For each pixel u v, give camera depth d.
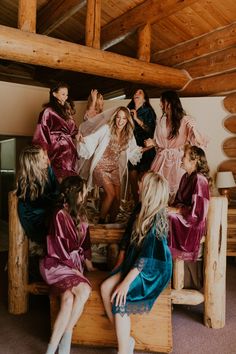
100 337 2.50
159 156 3.99
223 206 2.80
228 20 4.81
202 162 2.83
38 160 2.87
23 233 3.01
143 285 2.26
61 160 3.75
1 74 7.60
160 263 2.28
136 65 4.96
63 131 3.78
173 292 2.83
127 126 3.55
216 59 5.04
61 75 7.55
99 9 4.69
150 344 2.48
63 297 2.30
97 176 3.50
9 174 7.79
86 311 2.50
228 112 4.95
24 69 7.91
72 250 2.47
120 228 2.89
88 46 4.66
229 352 2.48
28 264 3.09
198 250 2.78
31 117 5.52
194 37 5.32
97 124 4.03
